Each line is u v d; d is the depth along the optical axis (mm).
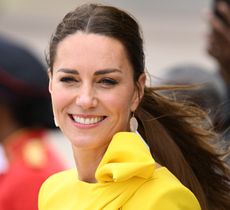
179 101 7340
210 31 10281
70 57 6281
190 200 6316
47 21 35219
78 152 6531
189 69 10398
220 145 7512
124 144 6258
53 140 19281
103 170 6207
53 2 36375
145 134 7078
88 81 6258
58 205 6711
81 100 6242
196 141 7301
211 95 9750
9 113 9789
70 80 6328
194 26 35562
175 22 36000
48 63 6699
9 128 9797
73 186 6656
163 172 6426
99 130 6324
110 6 6453
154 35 34062
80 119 6332
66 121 6391
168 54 30484
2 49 9734
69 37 6316
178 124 7207
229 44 10109
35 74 9797
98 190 6359
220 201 7445
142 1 37844
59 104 6367
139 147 6262
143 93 6625
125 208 6238
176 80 10195
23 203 9461
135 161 6211
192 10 37406
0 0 35656
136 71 6457
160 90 7270
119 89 6309
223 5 10086
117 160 6293
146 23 35875
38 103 9883
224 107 8516
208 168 7379
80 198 6500
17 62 9758
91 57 6238
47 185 6922
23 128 9844
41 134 9961
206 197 7387
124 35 6336
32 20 35156
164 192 6184
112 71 6266
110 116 6316
